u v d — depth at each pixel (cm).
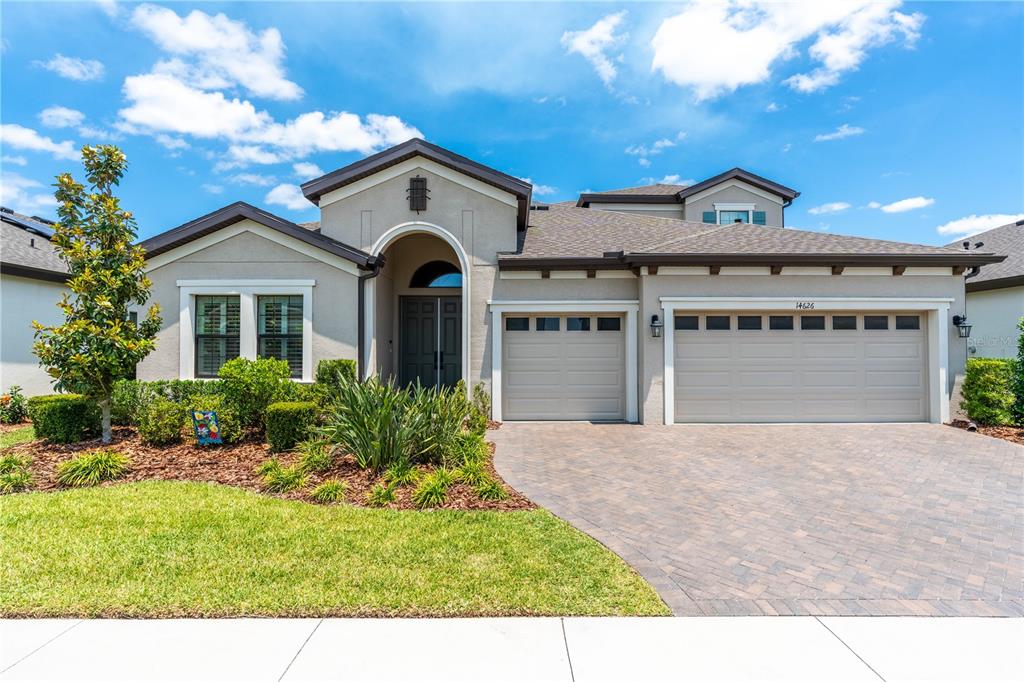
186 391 1064
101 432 928
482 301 1228
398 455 697
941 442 960
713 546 485
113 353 802
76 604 364
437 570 420
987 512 584
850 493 652
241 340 1160
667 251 1158
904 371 1179
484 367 1220
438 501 582
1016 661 312
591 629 342
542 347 1235
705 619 356
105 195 839
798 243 1223
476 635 333
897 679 293
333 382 1089
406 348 1480
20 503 573
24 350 1337
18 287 1326
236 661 304
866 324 1181
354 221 1249
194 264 1168
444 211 1240
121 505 568
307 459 711
